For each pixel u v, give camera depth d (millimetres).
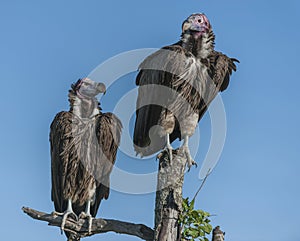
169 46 8398
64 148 8727
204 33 8656
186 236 6820
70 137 8758
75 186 8758
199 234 6789
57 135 8805
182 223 6762
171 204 6711
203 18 8719
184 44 8703
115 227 7363
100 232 7621
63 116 8875
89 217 7789
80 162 8742
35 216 7855
